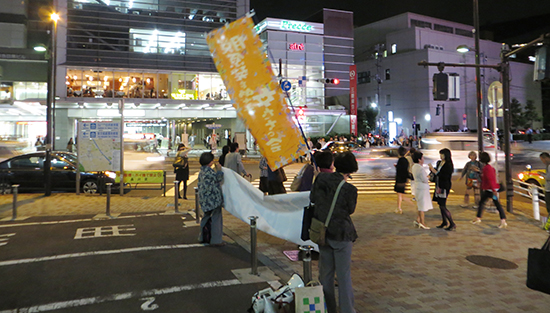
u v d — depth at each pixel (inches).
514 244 268.2
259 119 191.8
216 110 1551.4
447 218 311.6
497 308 165.2
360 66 2581.2
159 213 385.4
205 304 168.9
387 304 169.0
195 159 1154.7
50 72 508.4
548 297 177.0
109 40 1385.3
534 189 359.3
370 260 232.4
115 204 438.3
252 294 179.9
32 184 514.6
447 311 162.1
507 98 404.8
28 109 1398.9
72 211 393.4
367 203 455.5
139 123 1501.0
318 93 1681.8
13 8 1445.6
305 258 146.4
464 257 238.5
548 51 306.0
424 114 2202.3
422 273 209.2
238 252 251.6
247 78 191.0
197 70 1476.4
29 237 286.8
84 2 1359.5
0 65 1451.8
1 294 179.6
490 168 326.0
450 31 2632.9
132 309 163.9
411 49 2325.3
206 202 260.7
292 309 137.3
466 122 2298.2
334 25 1769.2
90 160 496.7
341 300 143.2
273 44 1599.4
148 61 1425.9
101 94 1384.1
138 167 774.5
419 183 316.8
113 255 242.8
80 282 195.5
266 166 407.8
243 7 1526.8
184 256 241.3
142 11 1417.3
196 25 1480.1
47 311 161.8
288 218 239.6
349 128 1692.9
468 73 2374.5
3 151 1004.6
